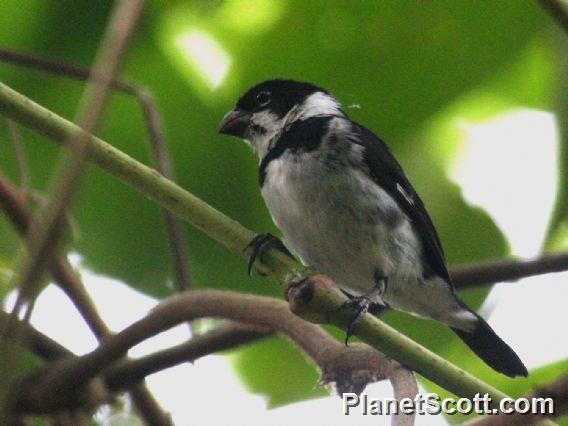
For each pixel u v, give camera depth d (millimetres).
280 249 4832
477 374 8281
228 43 7707
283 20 7539
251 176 7934
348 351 4137
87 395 4590
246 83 7723
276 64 7668
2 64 7359
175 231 5395
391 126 7742
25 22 7332
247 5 7574
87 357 4547
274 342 7840
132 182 4430
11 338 1845
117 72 2004
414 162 8070
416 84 7566
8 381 1832
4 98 4133
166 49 7613
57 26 7336
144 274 7594
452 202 8117
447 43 7465
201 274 7449
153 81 7625
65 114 7484
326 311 4113
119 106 7473
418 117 7676
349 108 7688
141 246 7555
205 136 7672
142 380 4723
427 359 3943
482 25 7406
